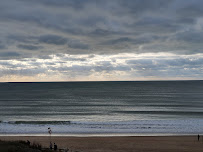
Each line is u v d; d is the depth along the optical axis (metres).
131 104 79.88
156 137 32.66
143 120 45.91
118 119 49.12
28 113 59.06
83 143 29.41
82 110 64.75
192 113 57.03
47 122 43.75
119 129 37.72
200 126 39.81
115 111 62.03
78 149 26.69
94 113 58.56
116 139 31.50
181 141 30.52
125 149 26.94
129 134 34.56
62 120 47.78
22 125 41.16
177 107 70.12
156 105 76.12
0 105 76.81
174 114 55.75
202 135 33.75
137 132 35.72
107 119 49.19
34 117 52.81
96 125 40.94
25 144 24.09
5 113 59.16
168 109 65.56
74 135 33.97
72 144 28.89
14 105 76.94
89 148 27.19
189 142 30.03
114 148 27.31
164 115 54.34
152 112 59.38
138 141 30.47
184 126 39.81
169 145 28.66
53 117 52.59
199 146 28.25
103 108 69.06
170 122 43.50
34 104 80.06
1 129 37.88
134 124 41.56
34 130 37.16
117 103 83.56
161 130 36.94
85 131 36.41
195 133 35.12
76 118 51.06
